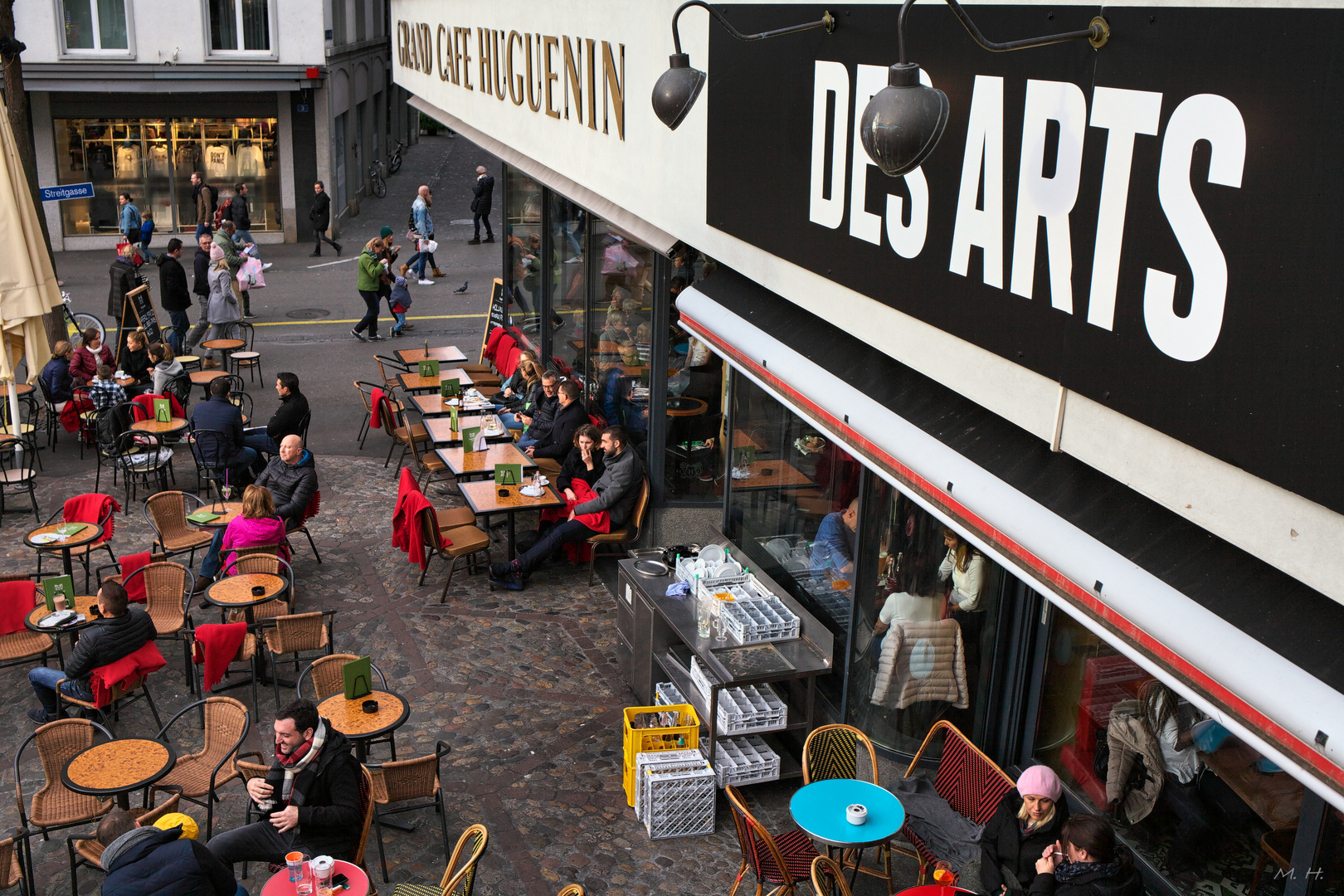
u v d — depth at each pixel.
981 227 4.57
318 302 22.19
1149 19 3.55
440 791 7.23
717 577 8.74
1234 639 3.32
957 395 5.23
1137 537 3.87
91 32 25.14
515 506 10.72
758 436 8.91
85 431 14.20
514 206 16.58
